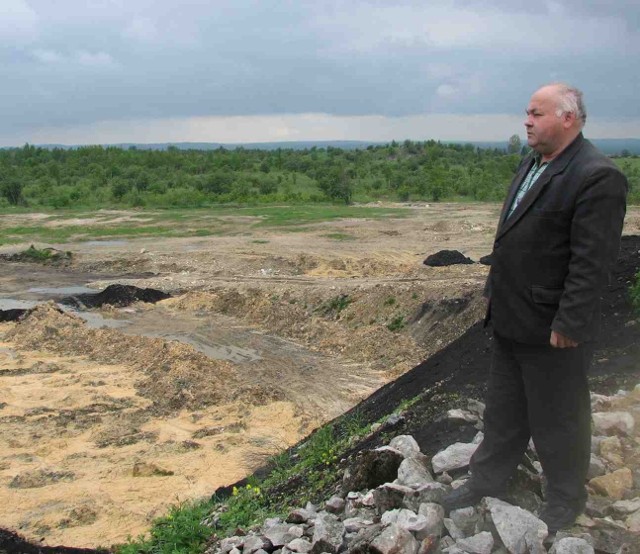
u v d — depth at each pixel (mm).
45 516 11227
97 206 56219
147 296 26719
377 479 5848
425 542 4465
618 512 4641
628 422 5656
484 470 4758
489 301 4602
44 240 39344
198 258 32500
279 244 35469
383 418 8883
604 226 3965
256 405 16344
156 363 18766
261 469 11250
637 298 9219
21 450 13977
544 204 4156
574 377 4281
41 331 22188
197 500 10742
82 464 13359
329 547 5020
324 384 17797
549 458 4426
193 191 60500
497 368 4684
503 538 4320
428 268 27078
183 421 15625
